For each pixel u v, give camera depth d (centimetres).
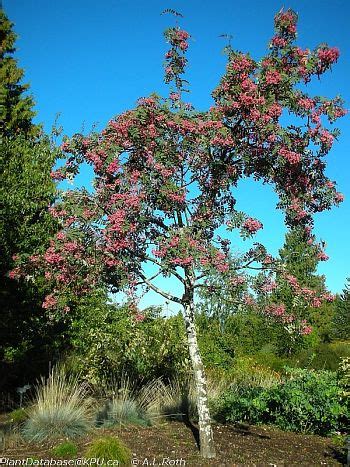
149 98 602
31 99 1938
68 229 571
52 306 624
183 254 519
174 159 592
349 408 834
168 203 573
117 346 1121
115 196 552
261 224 550
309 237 595
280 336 2017
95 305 1205
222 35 589
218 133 568
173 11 652
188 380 1066
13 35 1988
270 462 593
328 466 606
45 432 699
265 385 1134
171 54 657
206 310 588
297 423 862
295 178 609
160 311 1087
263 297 573
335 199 604
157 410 881
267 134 567
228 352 1456
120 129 584
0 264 996
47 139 1180
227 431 781
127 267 573
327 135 566
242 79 572
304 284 575
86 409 849
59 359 1216
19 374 1157
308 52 579
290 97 572
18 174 1086
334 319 3262
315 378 958
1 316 1064
